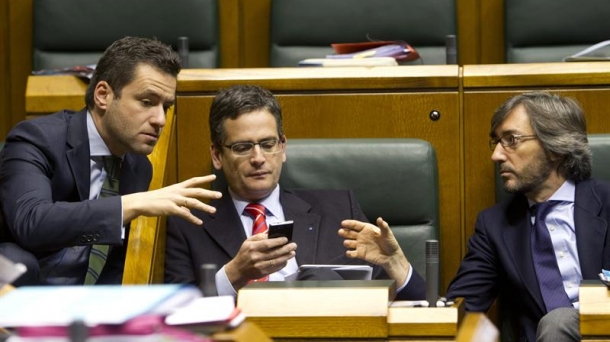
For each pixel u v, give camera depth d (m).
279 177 5.72
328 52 7.87
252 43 8.62
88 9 7.94
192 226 5.44
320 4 7.88
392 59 6.47
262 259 4.79
